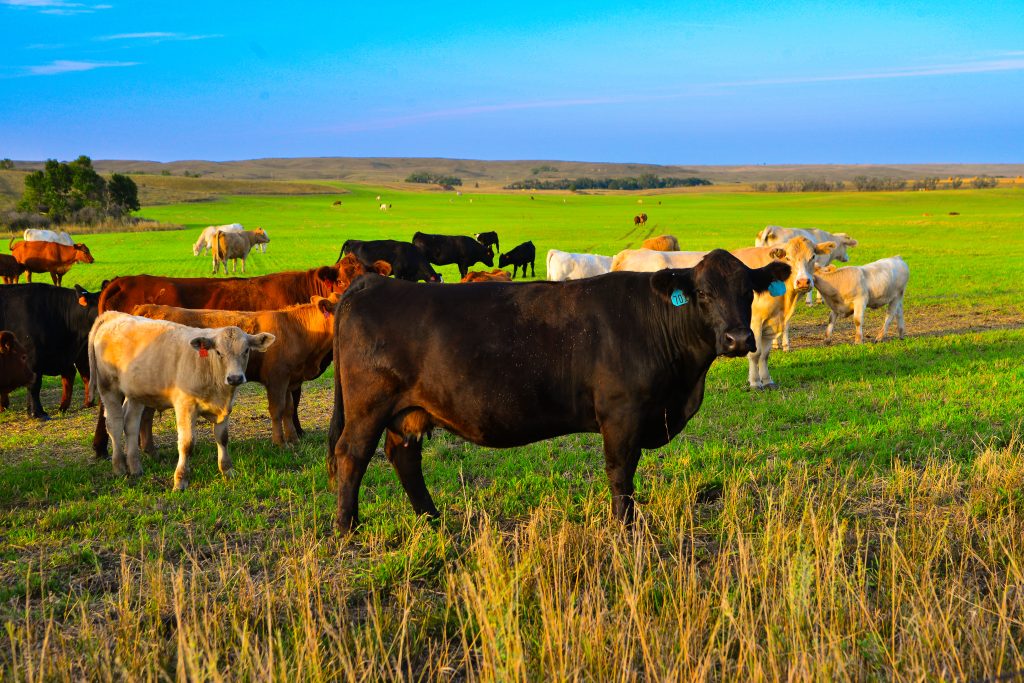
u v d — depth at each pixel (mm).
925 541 5605
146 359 8328
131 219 84562
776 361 14336
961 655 4203
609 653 4371
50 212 88438
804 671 3803
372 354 6277
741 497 6742
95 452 9680
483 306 6188
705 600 4656
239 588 5461
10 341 10359
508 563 5410
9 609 5449
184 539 6676
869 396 10789
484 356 6070
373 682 4301
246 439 10305
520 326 6098
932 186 190000
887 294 16000
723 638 4484
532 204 136750
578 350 6043
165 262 41688
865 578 4969
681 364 6105
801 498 6676
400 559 5789
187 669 4496
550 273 21797
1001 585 5172
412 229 69500
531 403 6133
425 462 8594
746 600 4637
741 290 5848
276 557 6211
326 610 5246
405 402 6359
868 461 7973
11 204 112688
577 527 6051
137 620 4844
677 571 5199
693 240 50844
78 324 12633
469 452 8992
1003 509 6410
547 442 9258
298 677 4105
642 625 4422
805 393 11352
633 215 94375
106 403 8805
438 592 5523
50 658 4488
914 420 9273
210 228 43344
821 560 5008
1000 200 124062
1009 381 11297
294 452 9531
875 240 49719
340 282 13602
